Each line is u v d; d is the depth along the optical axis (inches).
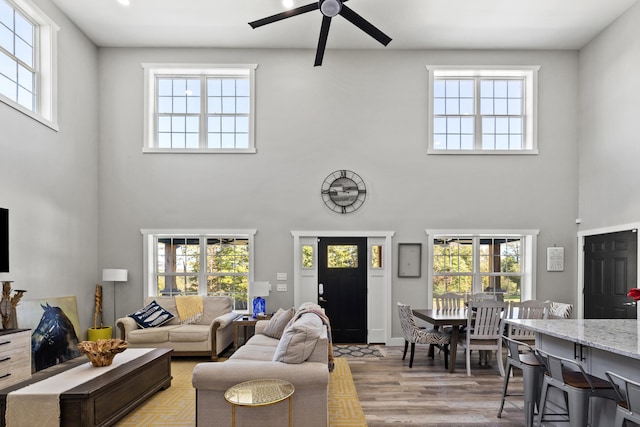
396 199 258.7
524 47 259.8
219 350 213.3
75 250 228.5
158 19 227.9
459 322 186.9
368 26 158.4
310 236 256.7
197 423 115.6
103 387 119.7
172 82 266.1
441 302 238.2
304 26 234.5
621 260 219.3
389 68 262.4
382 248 257.9
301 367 117.0
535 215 259.0
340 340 255.9
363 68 262.2
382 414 139.6
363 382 174.7
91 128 248.2
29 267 189.9
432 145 261.3
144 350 165.8
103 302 251.3
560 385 102.0
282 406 115.4
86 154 242.2
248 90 266.1
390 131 260.8
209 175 257.6
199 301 238.4
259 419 115.0
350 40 250.4
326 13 150.8
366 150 259.9
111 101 257.3
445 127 267.1
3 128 173.6
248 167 258.4
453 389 165.9
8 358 148.8
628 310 213.2
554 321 132.4
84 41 241.8
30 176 191.2
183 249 261.0
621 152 221.0
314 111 260.4
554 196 259.6
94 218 250.2
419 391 163.3
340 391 161.5
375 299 256.8
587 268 249.1
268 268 255.8
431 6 215.0
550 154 261.0
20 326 178.7
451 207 259.0
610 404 102.4
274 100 260.4
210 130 264.7
